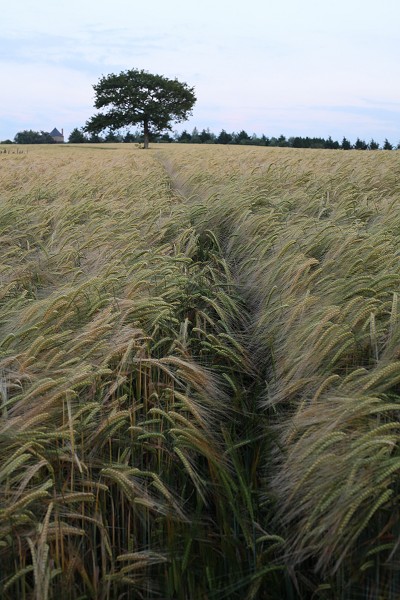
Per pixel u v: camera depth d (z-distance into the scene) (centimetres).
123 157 2466
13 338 351
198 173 1224
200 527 279
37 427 293
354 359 346
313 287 439
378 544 248
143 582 257
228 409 360
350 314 370
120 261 528
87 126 7775
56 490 275
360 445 251
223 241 711
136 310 410
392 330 336
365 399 274
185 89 7750
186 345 399
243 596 254
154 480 284
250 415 350
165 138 9281
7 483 257
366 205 781
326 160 1680
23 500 245
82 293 420
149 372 363
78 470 289
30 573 255
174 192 1162
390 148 5703
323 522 250
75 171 1524
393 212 690
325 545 250
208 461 307
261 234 650
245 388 387
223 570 268
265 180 1077
